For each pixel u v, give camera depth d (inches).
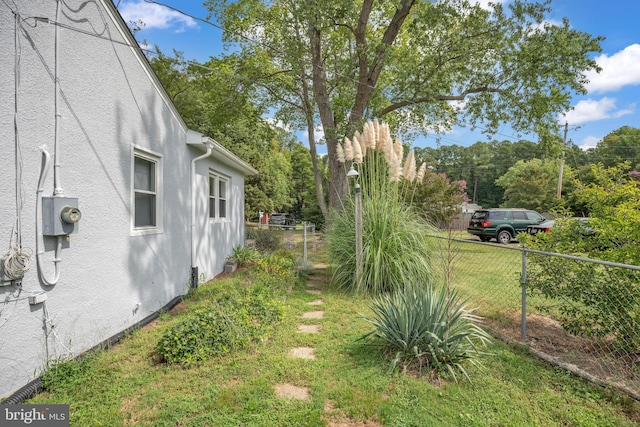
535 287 147.6
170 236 202.8
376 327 131.7
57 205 108.3
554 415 90.4
